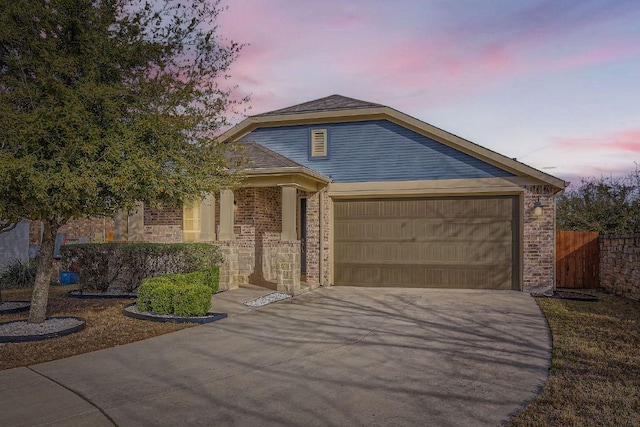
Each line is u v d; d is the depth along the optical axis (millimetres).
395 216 14531
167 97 7797
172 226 15539
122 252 12688
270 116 15273
